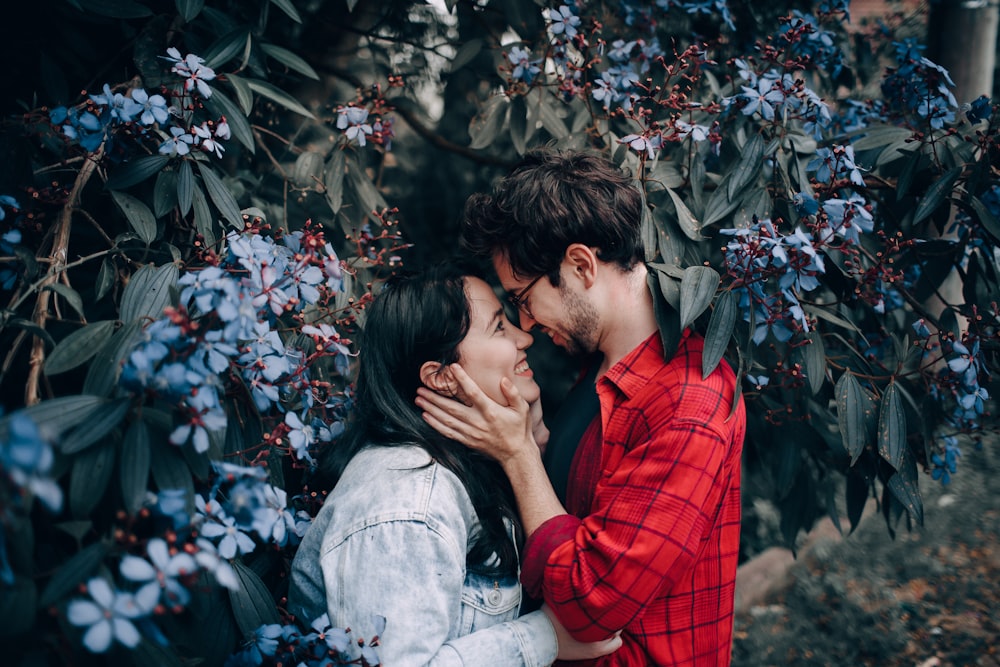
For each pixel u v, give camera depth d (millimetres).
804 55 1949
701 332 1381
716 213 1522
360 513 1202
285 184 1767
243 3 1833
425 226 2891
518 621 1241
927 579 3047
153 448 975
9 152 1376
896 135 1721
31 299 1366
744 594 2871
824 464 2141
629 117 1672
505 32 2318
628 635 1282
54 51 1681
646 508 1152
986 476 3793
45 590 854
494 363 1329
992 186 1628
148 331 959
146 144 1468
